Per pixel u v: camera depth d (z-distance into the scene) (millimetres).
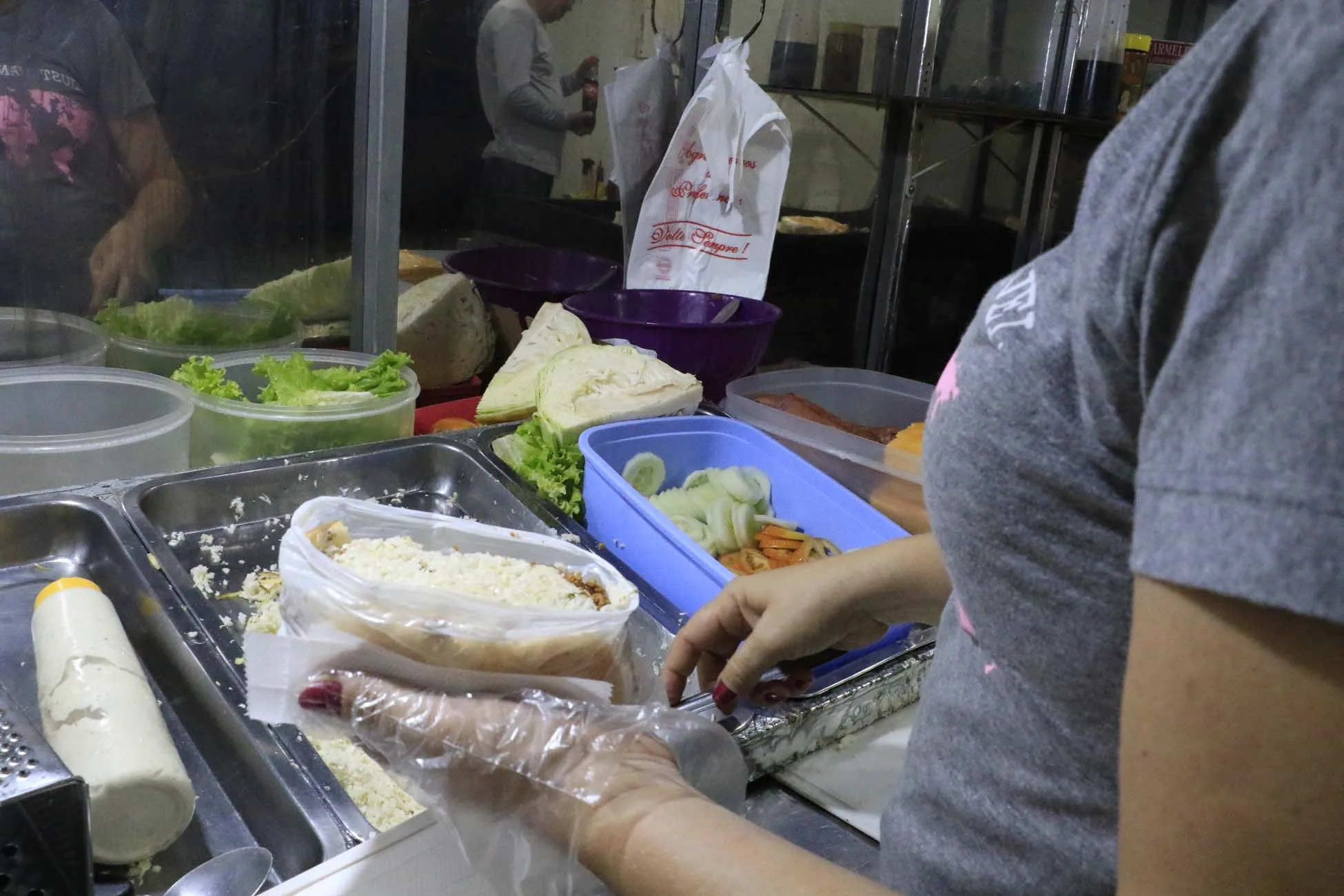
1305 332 227
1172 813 251
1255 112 254
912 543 627
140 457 941
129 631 774
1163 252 272
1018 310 361
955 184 2172
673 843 389
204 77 1130
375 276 1274
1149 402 268
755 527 1001
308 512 622
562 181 1457
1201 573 237
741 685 645
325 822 561
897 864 471
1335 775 227
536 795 433
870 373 1425
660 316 1379
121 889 542
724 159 1337
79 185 1100
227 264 1218
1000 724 409
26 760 444
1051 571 353
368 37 1173
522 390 1157
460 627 489
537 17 1330
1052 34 2039
